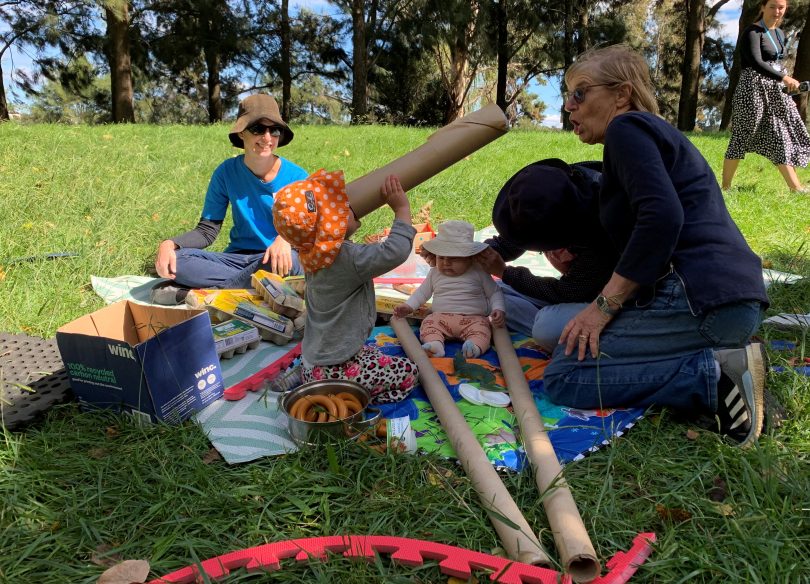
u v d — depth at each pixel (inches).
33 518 74.8
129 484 80.4
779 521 71.9
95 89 1275.8
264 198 155.9
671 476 82.8
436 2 951.6
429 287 134.3
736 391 88.4
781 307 142.4
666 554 67.6
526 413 93.3
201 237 153.4
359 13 932.0
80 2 815.1
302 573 67.1
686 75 856.3
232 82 1277.1
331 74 1269.7
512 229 106.7
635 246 88.0
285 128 154.0
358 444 87.7
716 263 89.8
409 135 465.4
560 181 101.9
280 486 79.7
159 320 109.4
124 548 69.9
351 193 101.7
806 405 96.9
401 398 103.9
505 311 128.6
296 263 150.4
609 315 94.3
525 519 72.5
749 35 253.0
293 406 92.4
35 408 95.7
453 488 80.0
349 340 99.8
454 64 1127.0
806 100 511.2
